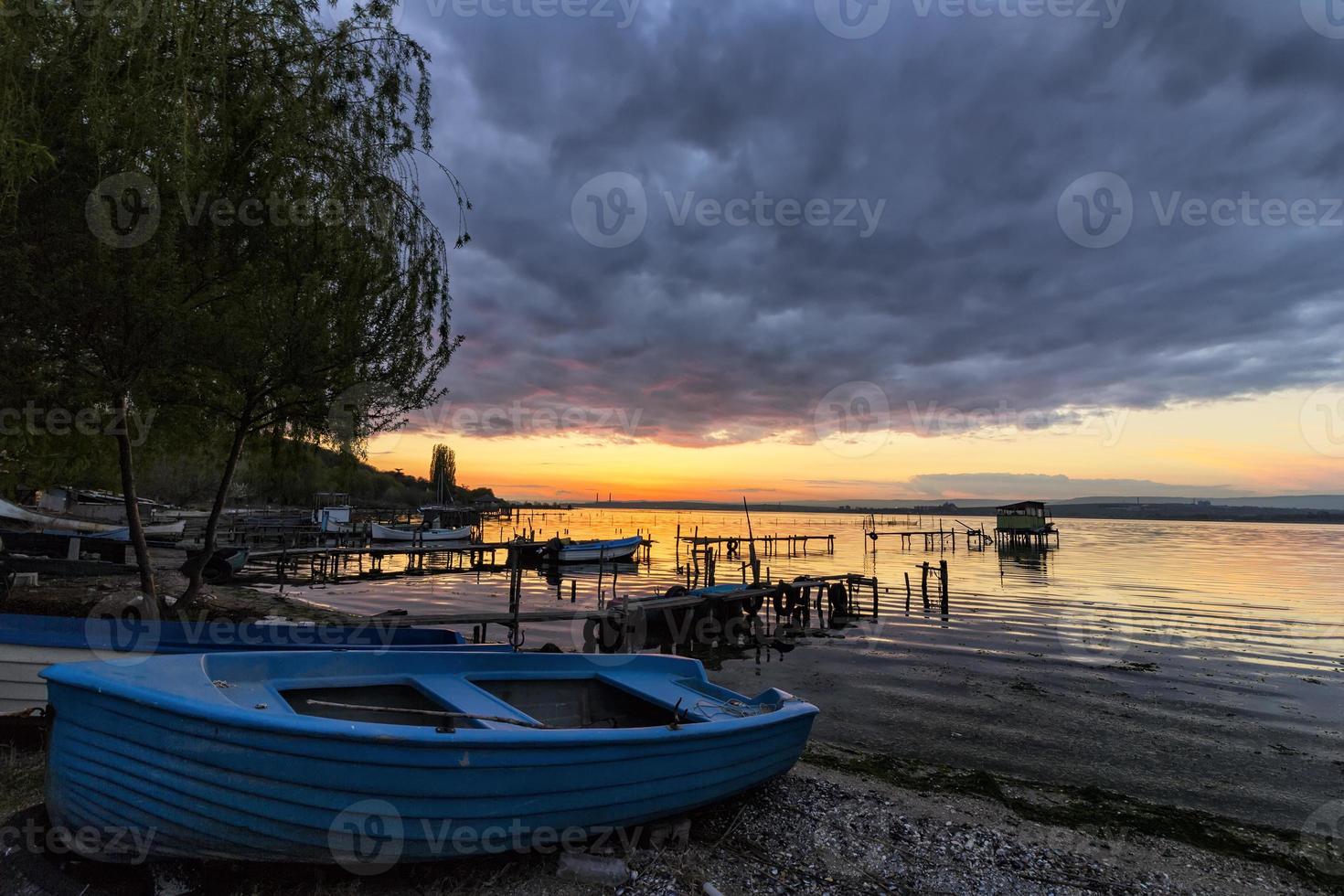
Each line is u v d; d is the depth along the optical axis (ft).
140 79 22.75
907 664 53.21
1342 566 164.25
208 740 13.82
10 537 60.70
